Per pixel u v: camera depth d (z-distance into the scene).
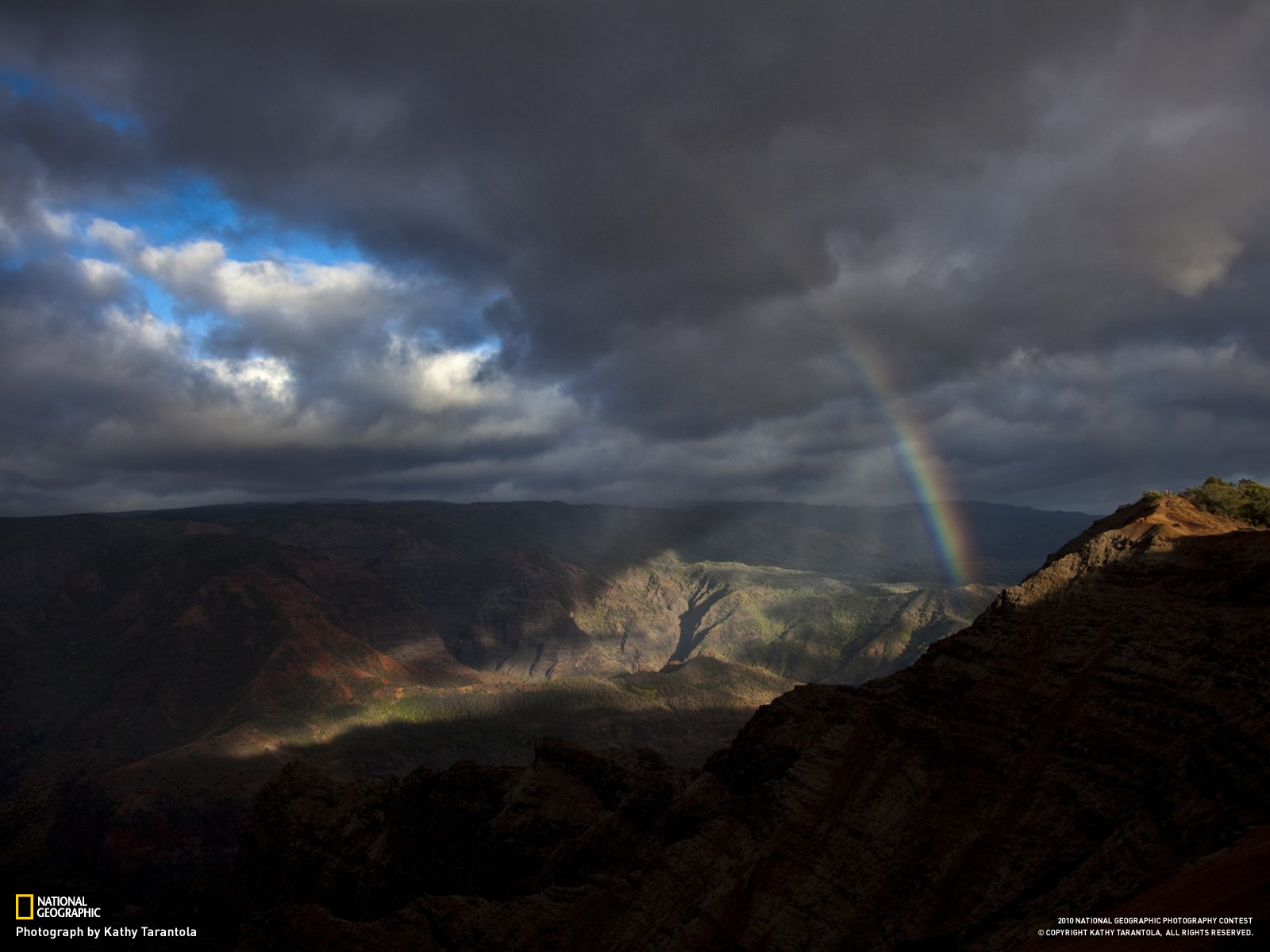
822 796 77.50
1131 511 85.62
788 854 74.88
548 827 108.25
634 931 80.19
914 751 74.38
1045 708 67.44
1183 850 48.81
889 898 65.75
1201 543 68.19
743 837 81.25
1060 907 51.78
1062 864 57.84
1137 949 34.72
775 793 81.19
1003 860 61.16
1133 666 64.19
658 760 112.25
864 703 85.00
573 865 99.12
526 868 105.69
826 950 65.69
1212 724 54.94
